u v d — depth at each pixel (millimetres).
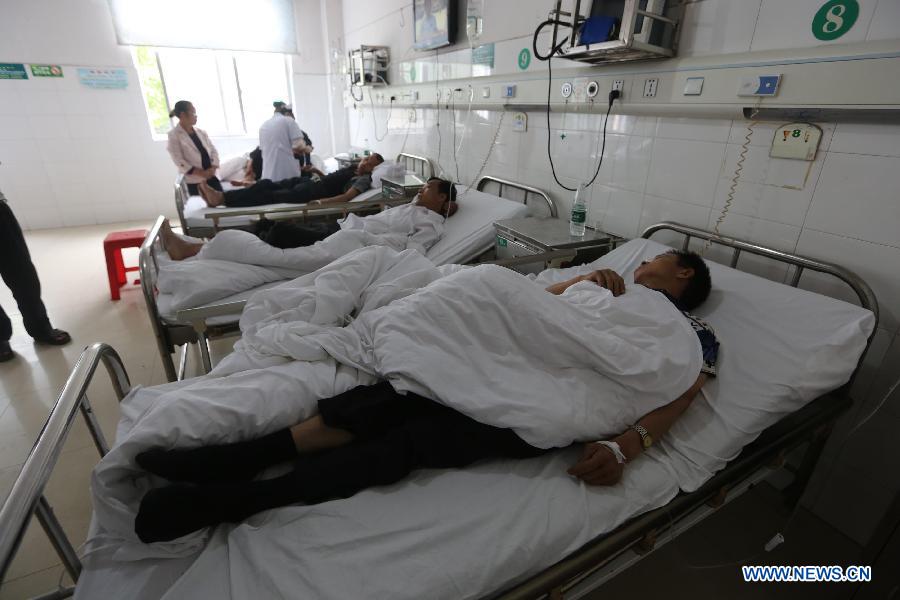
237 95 5465
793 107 1389
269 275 2039
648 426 1097
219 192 3518
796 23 1355
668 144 1821
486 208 2645
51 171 4738
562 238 2068
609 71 1964
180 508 831
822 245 1420
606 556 926
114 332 2707
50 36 4379
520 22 2396
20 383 2217
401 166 3691
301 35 5340
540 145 2477
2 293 3232
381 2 4031
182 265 1911
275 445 999
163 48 4801
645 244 1812
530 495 969
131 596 812
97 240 4465
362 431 1052
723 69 1550
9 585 1267
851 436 1445
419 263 1686
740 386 1215
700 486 1050
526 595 832
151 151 5086
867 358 1369
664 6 1676
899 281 1274
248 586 794
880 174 1265
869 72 1216
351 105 5230
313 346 1196
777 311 1347
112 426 1889
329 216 3297
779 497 1645
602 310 1269
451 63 3088
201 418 958
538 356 1177
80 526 1449
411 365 1089
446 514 915
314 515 901
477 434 1058
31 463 742
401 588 784
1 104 4391
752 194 1575
